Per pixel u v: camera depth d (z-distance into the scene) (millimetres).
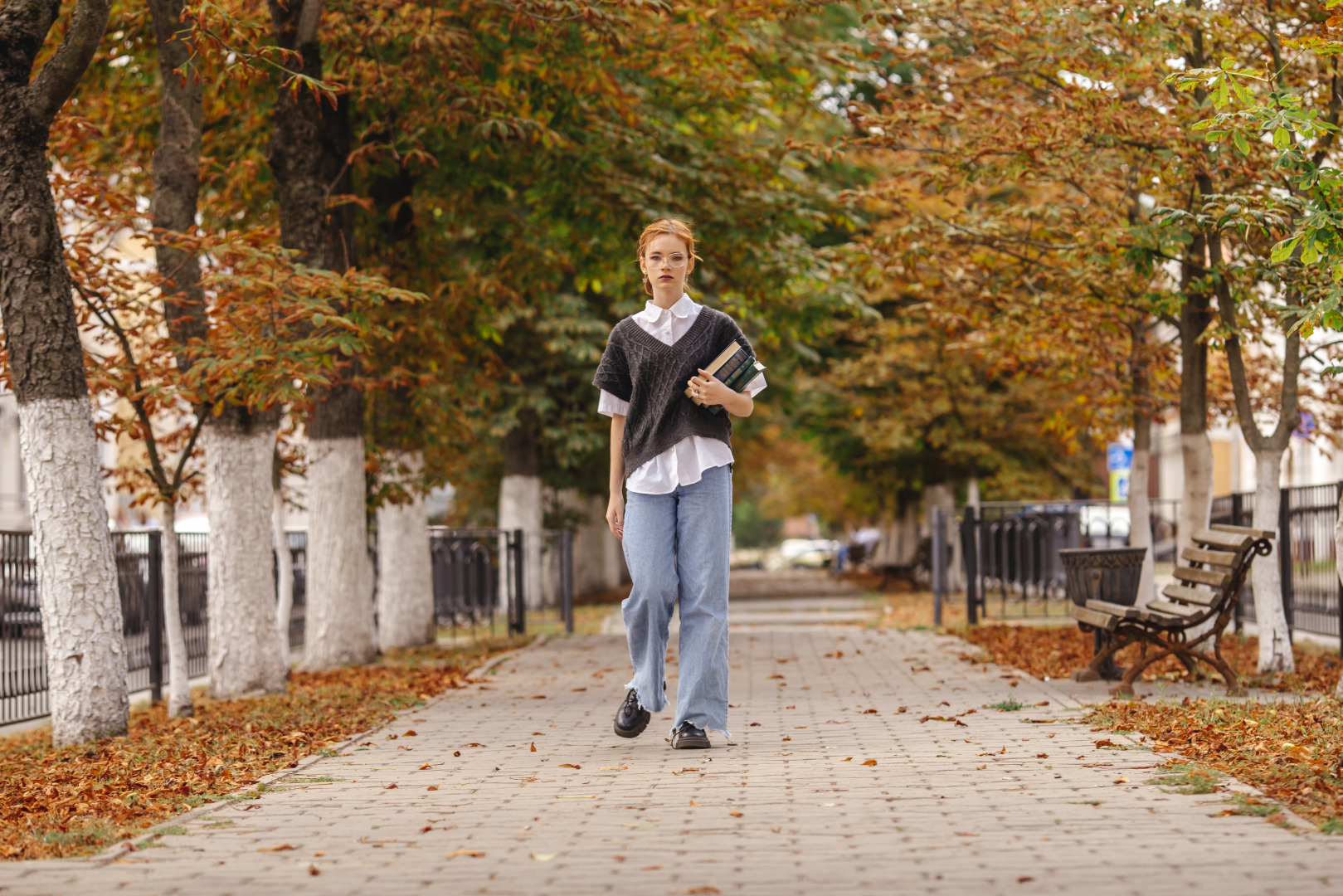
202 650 12547
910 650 12703
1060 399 23391
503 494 24344
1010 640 13328
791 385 25375
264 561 10734
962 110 10773
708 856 4066
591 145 13328
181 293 9750
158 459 9562
